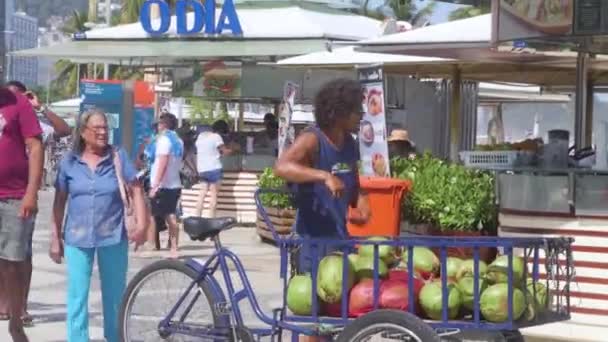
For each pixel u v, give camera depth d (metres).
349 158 7.09
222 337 7.01
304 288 6.59
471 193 10.70
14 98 8.54
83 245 8.15
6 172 8.55
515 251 6.38
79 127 8.25
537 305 6.42
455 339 6.59
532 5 9.60
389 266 6.64
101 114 8.26
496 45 10.47
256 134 22.64
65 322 10.41
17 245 8.56
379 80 11.47
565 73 16.62
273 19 22.88
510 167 10.24
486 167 11.04
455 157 16.30
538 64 14.63
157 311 7.34
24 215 8.45
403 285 6.41
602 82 19.00
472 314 6.34
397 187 10.10
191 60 23.59
